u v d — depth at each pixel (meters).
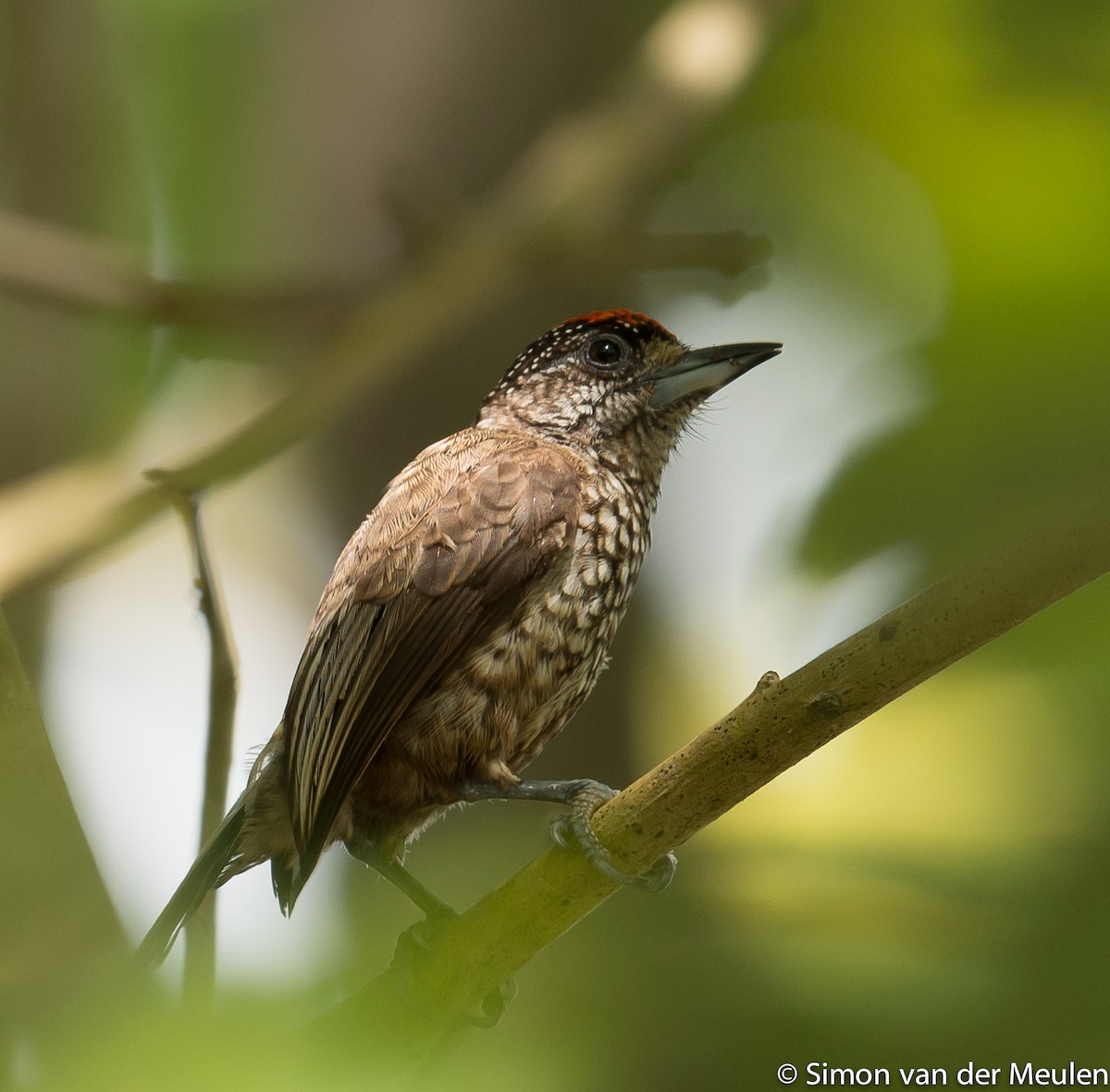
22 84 11.89
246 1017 4.01
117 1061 3.83
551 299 12.18
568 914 5.92
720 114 10.70
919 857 7.10
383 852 7.82
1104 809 7.23
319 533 13.01
